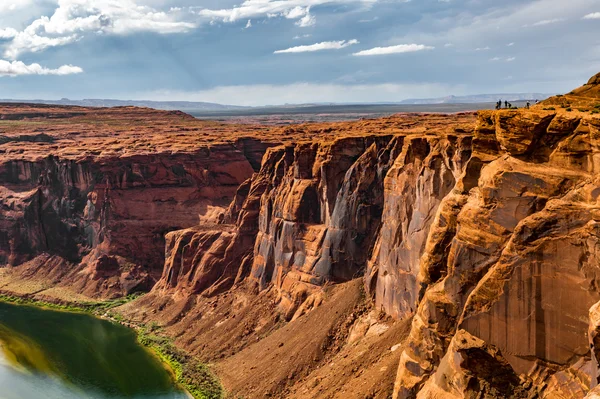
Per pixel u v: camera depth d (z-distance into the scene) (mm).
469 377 37812
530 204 38031
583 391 33094
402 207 69875
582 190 34906
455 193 47125
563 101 44312
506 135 40031
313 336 78062
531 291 36094
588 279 33594
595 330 29203
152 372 93438
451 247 43562
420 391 42719
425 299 45719
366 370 61375
